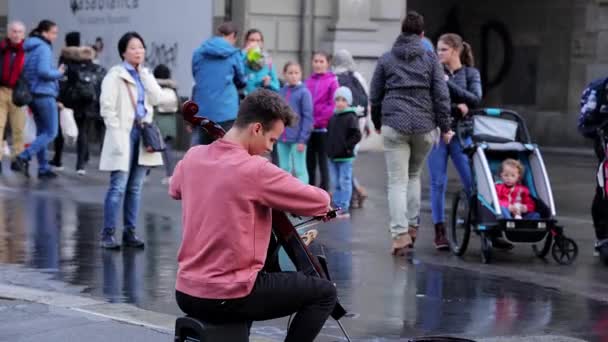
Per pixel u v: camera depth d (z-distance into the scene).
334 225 31.45
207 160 13.51
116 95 26.00
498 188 26.12
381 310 20.67
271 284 13.44
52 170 41.59
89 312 19.77
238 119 13.59
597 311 21.06
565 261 26.19
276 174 13.24
